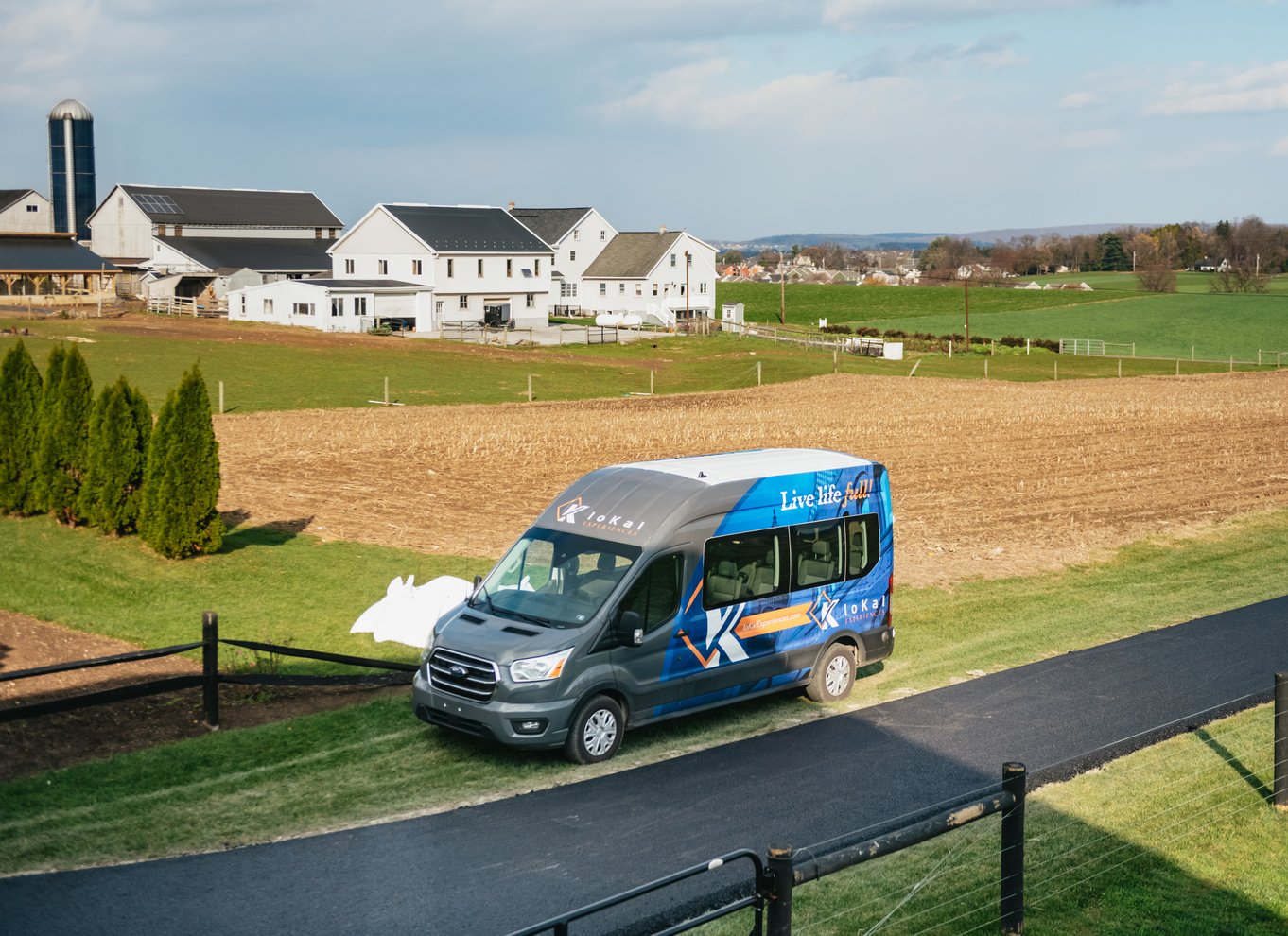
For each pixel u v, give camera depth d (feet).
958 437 133.69
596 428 132.98
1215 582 70.23
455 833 34.73
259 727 43.27
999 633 59.26
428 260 272.10
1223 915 30.32
